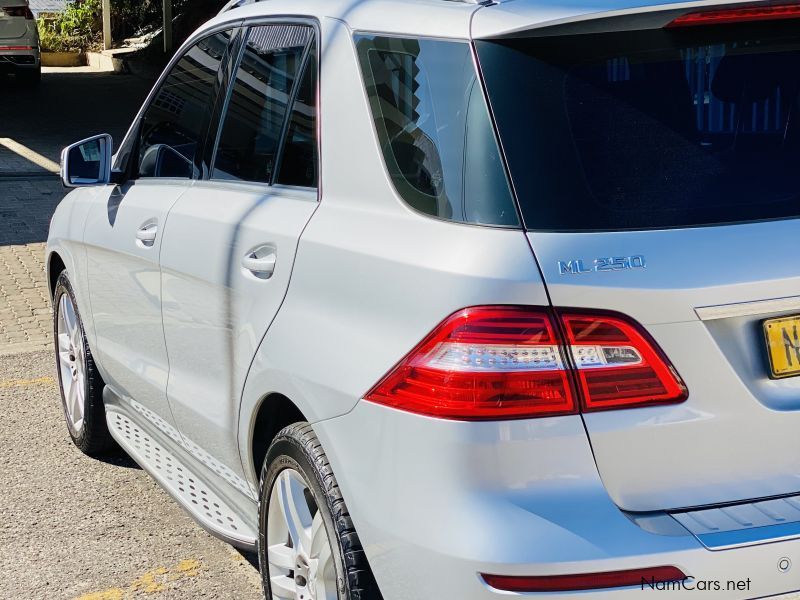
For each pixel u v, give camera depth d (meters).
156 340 4.06
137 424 4.63
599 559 2.31
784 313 2.48
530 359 2.36
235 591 3.92
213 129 3.87
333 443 2.72
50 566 4.14
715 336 2.43
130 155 4.57
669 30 2.63
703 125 2.59
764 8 2.60
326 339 2.78
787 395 2.49
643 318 2.38
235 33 3.88
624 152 2.52
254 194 3.44
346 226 2.86
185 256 3.68
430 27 2.80
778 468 2.51
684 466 2.43
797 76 2.71
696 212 2.48
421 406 2.44
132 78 25.42
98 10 32.09
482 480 2.37
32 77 23.08
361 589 2.69
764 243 2.48
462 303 2.40
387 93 2.88
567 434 2.37
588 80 2.58
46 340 7.54
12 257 9.77
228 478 3.68
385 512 2.53
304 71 3.30
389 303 2.58
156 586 3.96
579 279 2.37
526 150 2.50
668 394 2.40
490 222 2.46
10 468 5.17
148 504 4.73
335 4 3.29
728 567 2.37
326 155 3.06
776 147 2.63
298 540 3.03
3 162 14.02
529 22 2.57
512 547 2.32
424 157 2.68
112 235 4.42
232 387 3.36
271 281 3.10
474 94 2.60
